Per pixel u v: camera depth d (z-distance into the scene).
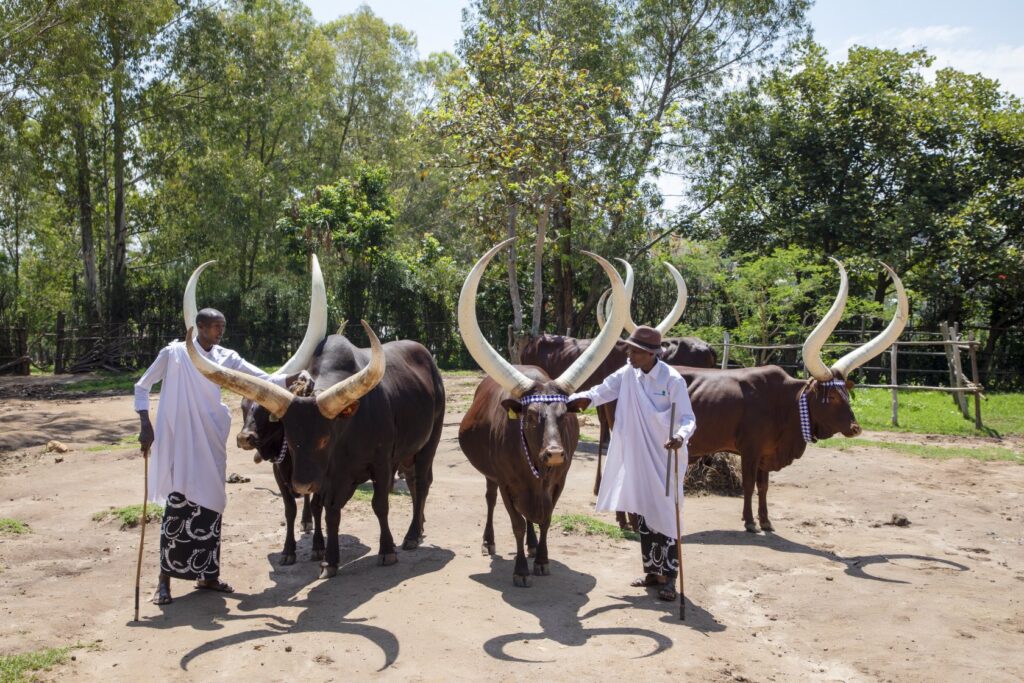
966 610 5.62
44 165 27.02
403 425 6.68
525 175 16.20
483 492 9.04
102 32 27.08
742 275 19.50
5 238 35.66
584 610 5.44
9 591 5.71
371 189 30.20
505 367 5.71
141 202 35.12
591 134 16.73
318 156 38.12
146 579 6.05
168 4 27.72
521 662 4.56
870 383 20.88
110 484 9.09
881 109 22.20
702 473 9.43
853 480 9.95
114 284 28.36
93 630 5.09
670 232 25.81
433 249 28.70
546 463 5.20
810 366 7.66
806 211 22.84
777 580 6.30
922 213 21.06
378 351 5.19
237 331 29.31
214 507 5.59
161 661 4.55
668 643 4.89
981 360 21.70
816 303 21.34
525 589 5.81
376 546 6.95
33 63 20.81
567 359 12.09
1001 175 21.92
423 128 17.09
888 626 5.34
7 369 26.47
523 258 22.00
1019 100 22.73
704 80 25.89
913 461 11.18
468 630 5.01
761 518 7.82
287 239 29.89
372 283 28.88
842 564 6.75
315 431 5.36
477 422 6.48
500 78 16.41
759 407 7.66
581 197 18.94
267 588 5.90
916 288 21.61
